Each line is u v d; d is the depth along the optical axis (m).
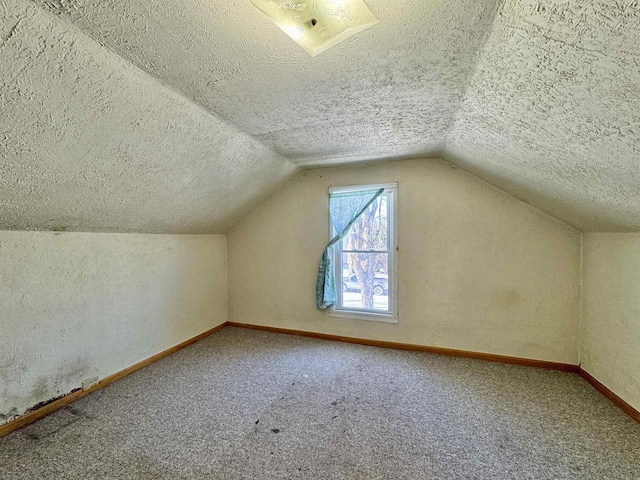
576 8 0.73
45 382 2.03
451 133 2.15
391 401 2.16
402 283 3.11
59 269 2.12
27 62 1.06
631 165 1.18
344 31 1.10
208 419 1.96
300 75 1.41
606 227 2.10
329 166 3.30
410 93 1.58
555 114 1.18
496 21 0.97
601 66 0.84
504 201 2.76
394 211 3.11
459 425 1.89
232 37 1.13
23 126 1.27
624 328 2.02
